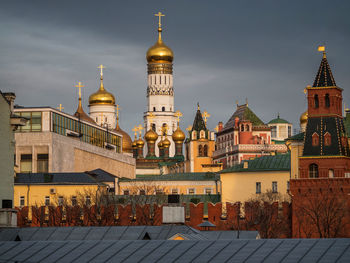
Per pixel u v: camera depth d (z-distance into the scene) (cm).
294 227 14875
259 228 14938
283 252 6706
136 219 15638
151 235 8988
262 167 16888
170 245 7188
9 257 7369
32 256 7350
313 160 15062
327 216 14575
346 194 14750
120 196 17612
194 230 9162
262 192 16788
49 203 17300
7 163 10438
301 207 14875
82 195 17125
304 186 14925
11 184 10488
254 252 6794
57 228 9094
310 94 15262
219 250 6938
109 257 7144
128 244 7344
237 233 10612
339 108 15338
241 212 15638
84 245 7444
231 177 17150
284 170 16688
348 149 15212
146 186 19050
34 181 17438
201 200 17375
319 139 15125
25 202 17350
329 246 6738
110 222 15575
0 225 9181
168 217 9625
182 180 19288
